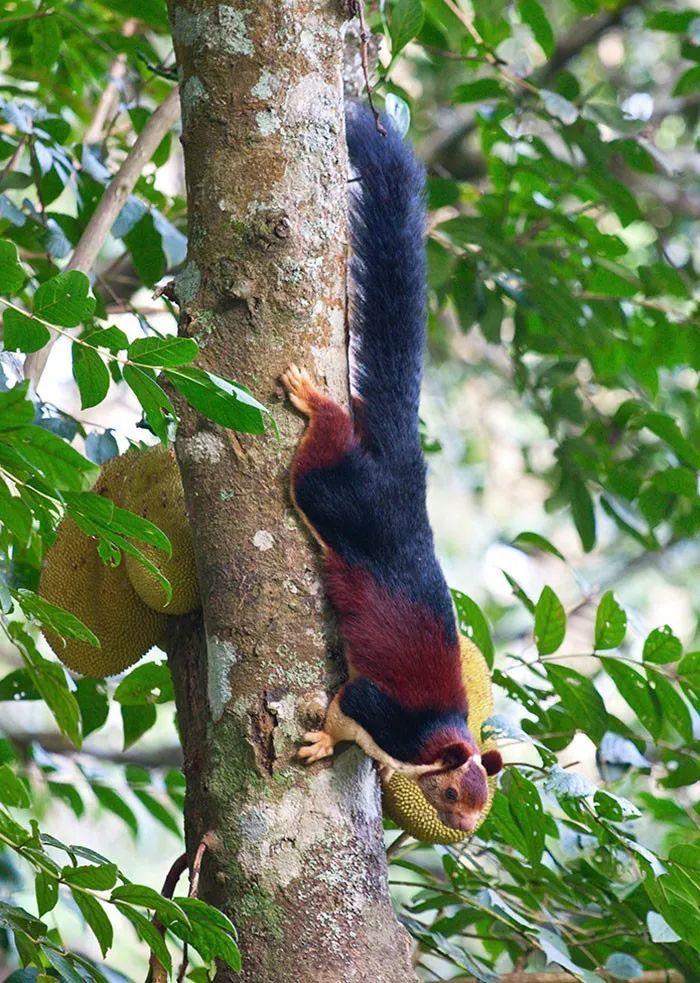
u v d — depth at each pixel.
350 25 7.24
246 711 5.11
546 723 7.20
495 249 9.92
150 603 6.04
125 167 7.82
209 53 5.45
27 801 5.08
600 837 6.50
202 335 5.36
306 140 5.43
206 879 5.07
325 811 5.06
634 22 17.02
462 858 7.51
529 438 19.02
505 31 10.78
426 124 16.42
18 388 4.16
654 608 18.61
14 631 5.88
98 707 7.85
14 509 4.85
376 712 5.35
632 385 11.54
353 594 5.49
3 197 8.27
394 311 6.48
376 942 4.93
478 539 19.05
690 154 16.98
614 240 10.94
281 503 5.35
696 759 7.59
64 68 10.17
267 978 4.84
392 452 6.03
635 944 7.28
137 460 6.35
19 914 5.11
